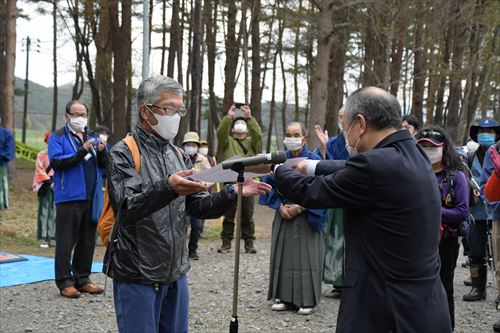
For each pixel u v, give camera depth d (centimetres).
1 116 1627
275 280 607
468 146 752
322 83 1359
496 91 2636
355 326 268
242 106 921
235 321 297
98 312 591
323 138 590
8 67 1616
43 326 545
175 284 317
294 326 559
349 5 1416
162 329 322
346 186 269
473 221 658
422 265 265
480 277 677
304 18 1648
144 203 276
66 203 632
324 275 665
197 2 1438
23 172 2555
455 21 1920
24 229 1115
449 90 2181
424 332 260
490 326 579
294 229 599
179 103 309
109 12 1803
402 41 1839
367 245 271
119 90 1766
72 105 634
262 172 305
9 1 1609
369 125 278
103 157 653
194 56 1446
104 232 312
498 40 1952
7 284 700
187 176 277
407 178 265
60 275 644
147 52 805
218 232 1211
